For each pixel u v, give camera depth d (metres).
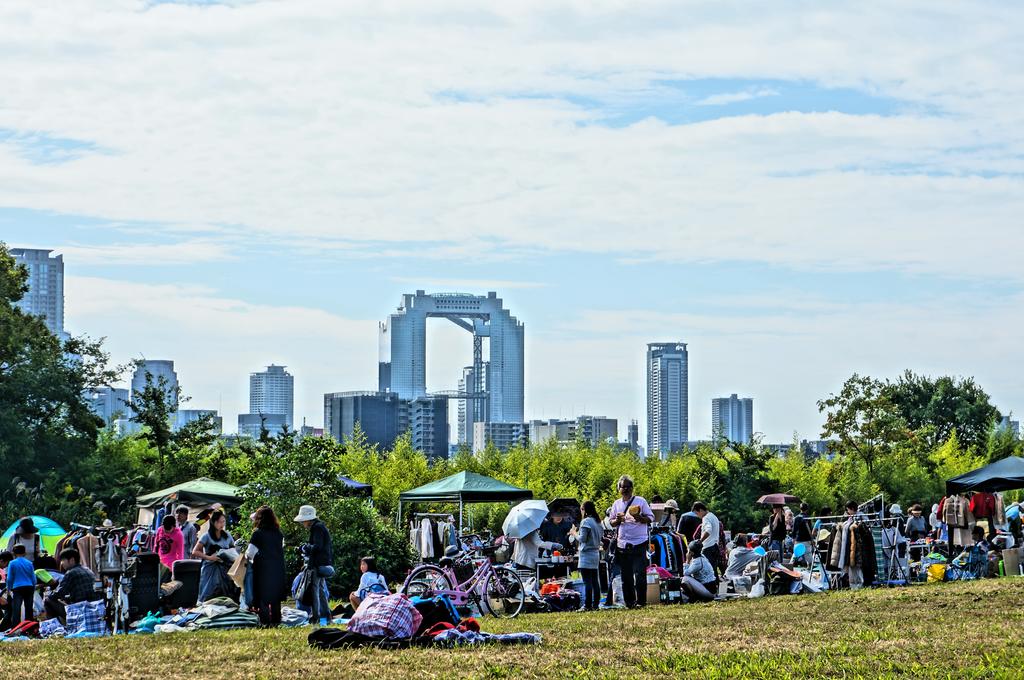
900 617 15.66
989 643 12.88
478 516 50.25
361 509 26.84
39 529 28.72
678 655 12.25
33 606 19.97
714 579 20.95
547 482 55.56
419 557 26.88
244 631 15.77
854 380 59.81
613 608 19.02
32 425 47.50
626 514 18.94
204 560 18.42
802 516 25.58
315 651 13.04
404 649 13.09
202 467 45.09
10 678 11.51
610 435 61.06
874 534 23.19
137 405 45.94
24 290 50.91
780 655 12.22
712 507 50.28
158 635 15.39
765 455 51.44
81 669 12.01
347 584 25.53
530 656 12.38
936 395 93.38
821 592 21.44
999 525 28.66
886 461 58.91
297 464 26.23
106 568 20.95
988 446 65.25
